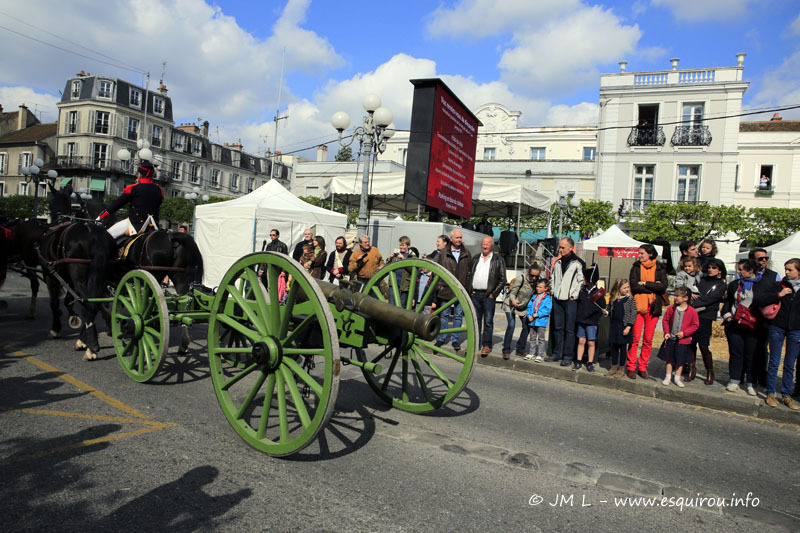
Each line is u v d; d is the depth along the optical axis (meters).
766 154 29.73
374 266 8.88
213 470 3.33
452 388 4.57
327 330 3.24
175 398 4.77
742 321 6.16
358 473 3.46
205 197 40.59
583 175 29.50
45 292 11.89
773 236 22.62
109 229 6.83
